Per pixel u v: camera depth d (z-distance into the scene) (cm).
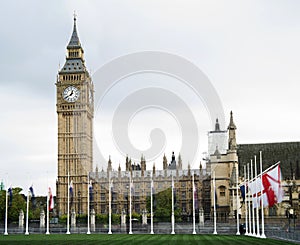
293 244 5888
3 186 14525
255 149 15075
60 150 19700
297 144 14850
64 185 19550
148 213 15425
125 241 7088
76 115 19262
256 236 8312
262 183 7212
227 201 14900
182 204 19075
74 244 6525
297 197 13550
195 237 8212
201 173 19038
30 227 12150
